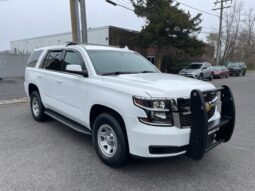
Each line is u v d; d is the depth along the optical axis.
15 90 12.66
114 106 3.65
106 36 23.97
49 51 5.91
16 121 6.52
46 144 4.88
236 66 31.88
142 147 3.34
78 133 5.58
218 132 4.18
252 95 12.62
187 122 3.45
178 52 26.91
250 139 5.50
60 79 5.07
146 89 3.44
